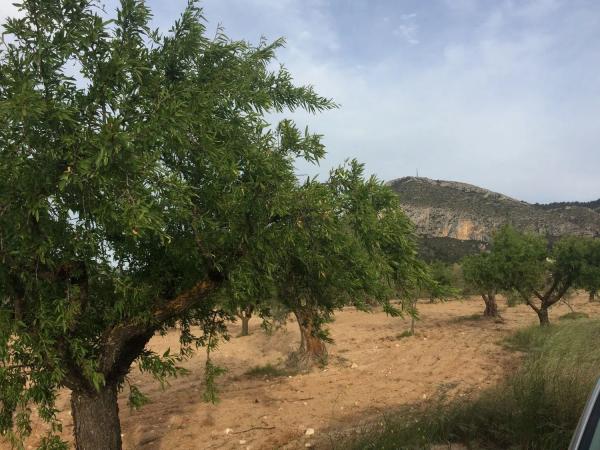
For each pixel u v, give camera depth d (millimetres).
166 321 6051
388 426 6910
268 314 6570
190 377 16109
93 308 4980
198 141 4098
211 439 9695
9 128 3406
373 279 4512
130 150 3412
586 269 21938
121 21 4219
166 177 3584
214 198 4301
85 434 5281
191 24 4609
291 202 4191
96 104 3910
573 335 11617
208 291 5098
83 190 3604
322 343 16844
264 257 4562
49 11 3822
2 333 3875
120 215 3426
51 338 4320
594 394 2791
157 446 9523
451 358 16875
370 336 23656
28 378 4594
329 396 12555
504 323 26828
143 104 3883
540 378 7305
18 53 3701
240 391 13711
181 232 4707
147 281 5188
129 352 5613
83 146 3453
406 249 4531
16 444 4871
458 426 6727
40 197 3555
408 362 16750
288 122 4449
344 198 4352
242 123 4422
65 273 4500
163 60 4547
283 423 10438
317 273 5090
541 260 23625
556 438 5812
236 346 21422
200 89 4422
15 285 4238
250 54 5125
